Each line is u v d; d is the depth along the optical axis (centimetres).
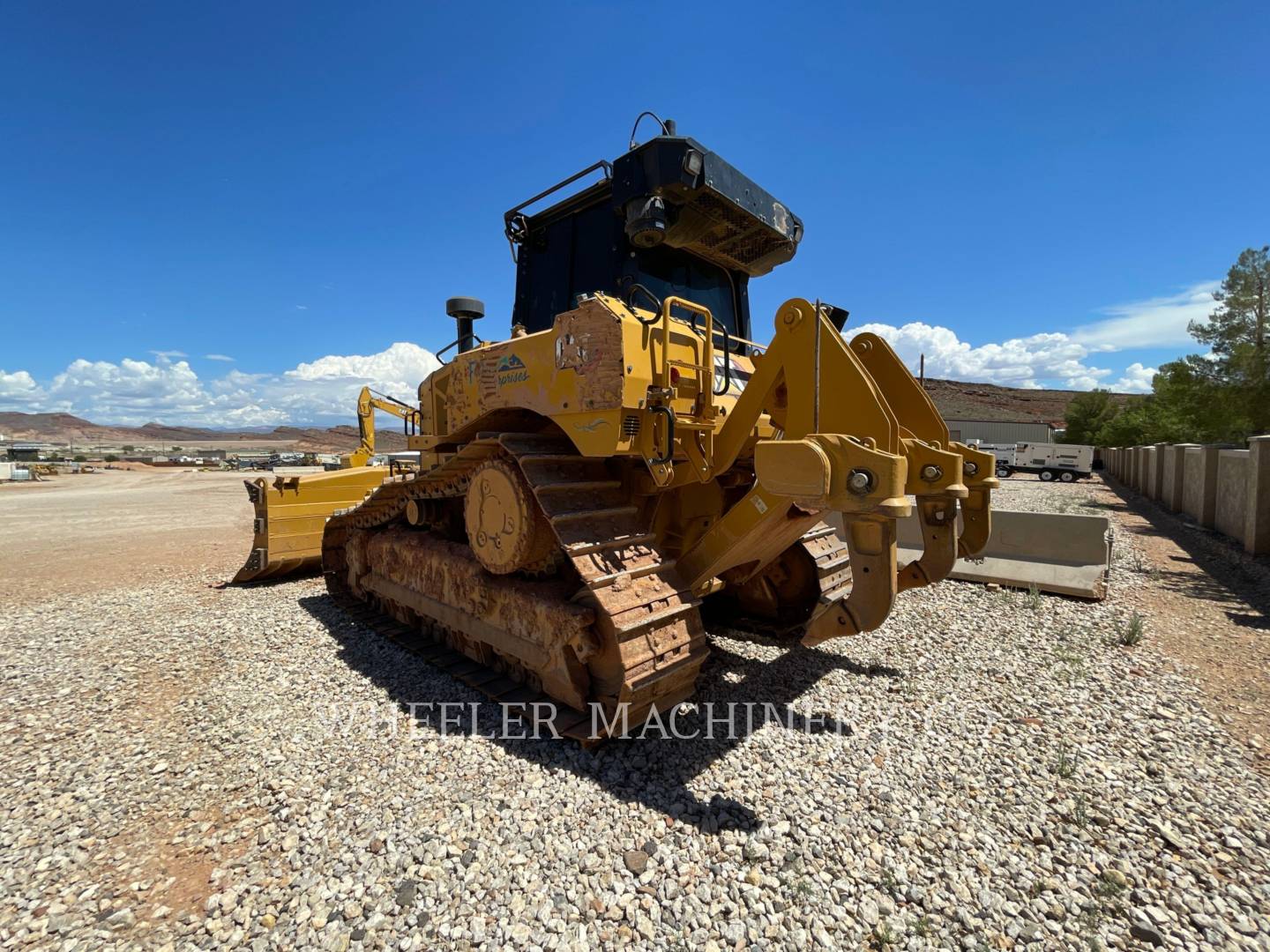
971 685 429
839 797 300
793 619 523
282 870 256
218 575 854
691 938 220
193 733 373
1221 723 374
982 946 215
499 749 346
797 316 307
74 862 264
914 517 833
